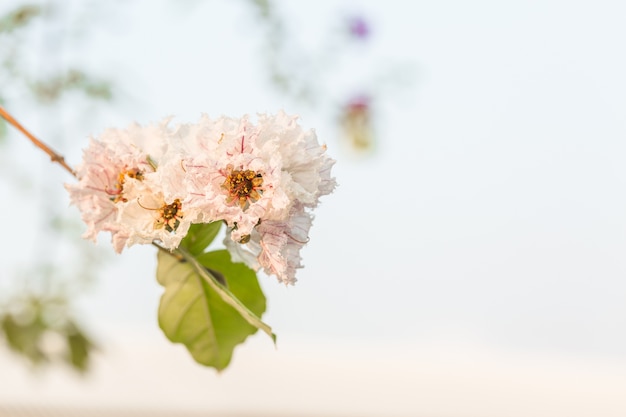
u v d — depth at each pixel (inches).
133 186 30.6
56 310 60.6
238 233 29.5
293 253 30.1
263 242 29.9
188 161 29.6
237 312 33.4
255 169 29.5
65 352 60.7
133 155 31.0
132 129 31.7
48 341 60.4
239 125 30.0
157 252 33.0
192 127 30.7
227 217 29.5
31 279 60.9
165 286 33.3
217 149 29.7
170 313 33.4
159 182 30.4
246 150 29.6
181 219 30.4
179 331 33.5
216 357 33.7
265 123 29.9
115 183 31.1
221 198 29.4
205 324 33.5
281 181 29.6
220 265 32.8
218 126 30.1
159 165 30.4
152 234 30.5
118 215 30.5
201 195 29.5
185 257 32.1
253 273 32.9
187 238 32.0
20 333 59.2
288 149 29.9
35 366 60.0
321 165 30.1
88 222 30.9
